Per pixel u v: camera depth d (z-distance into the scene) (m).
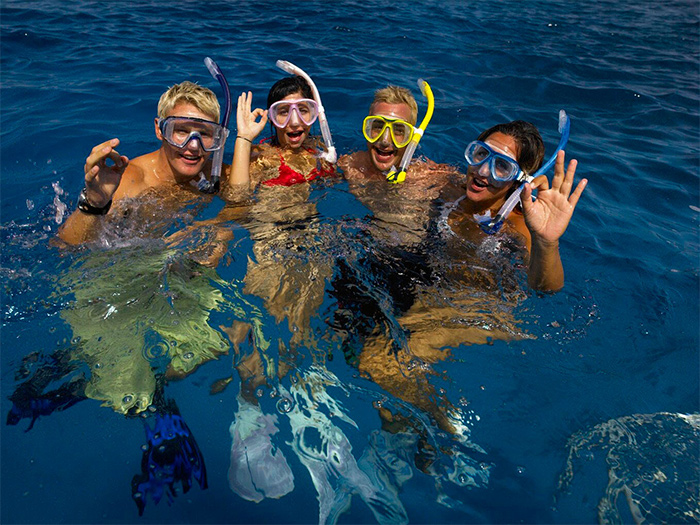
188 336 1.03
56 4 3.58
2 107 2.06
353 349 1.03
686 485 0.84
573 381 1.02
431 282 1.19
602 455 0.88
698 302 1.27
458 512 0.79
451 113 2.28
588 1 5.00
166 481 0.80
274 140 1.69
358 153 1.70
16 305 1.06
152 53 2.76
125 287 1.11
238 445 0.86
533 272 1.16
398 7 4.09
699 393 1.02
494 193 1.29
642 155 2.02
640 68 2.96
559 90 2.61
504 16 4.06
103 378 0.94
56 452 0.82
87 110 2.07
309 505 0.78
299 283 1.16
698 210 1.70
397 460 0.86
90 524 0.73
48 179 1.59
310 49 2.96
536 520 0.79
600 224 1.58
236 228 1.34
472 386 0.99
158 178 1.42
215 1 4.00
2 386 0.91
